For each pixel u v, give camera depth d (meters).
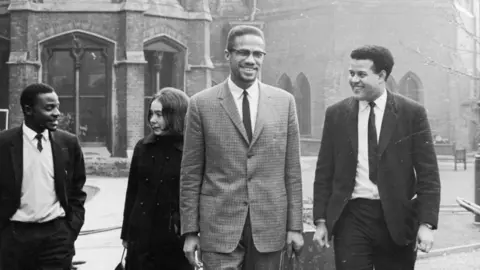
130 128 22.78
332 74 32.72
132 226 5.52
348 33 32.75
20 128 5.35
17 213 5.29
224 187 4.49
